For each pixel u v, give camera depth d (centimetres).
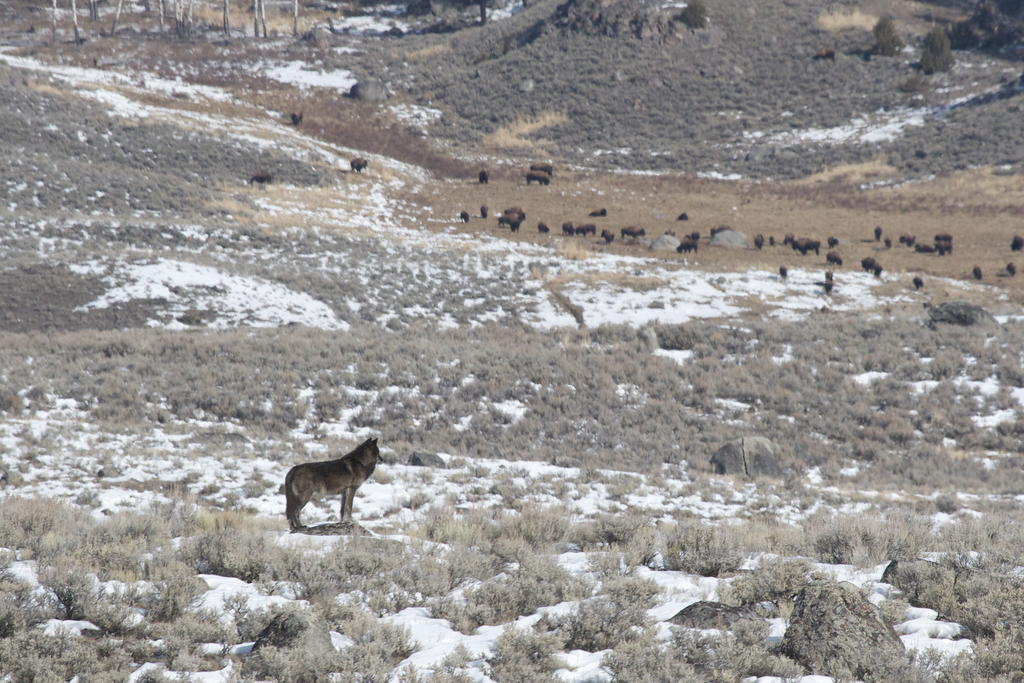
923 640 2378
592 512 6406
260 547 3562
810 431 11050
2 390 10256
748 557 3859
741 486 8331
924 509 7581
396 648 2448
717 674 2084
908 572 3038
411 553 3753
